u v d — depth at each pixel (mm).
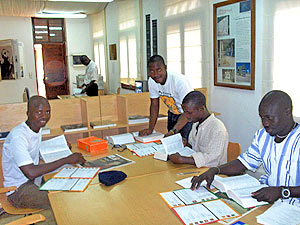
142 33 6418
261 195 1433
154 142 2771
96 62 9414
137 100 3975
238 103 3963
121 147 2650
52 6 6320
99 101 3805
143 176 1963
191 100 2182
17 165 2082
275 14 3273
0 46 7516
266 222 1323
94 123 3564
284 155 1525
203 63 4582
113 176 1863
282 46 3238
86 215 1476
